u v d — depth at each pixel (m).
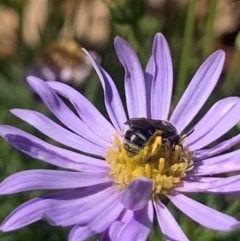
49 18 0.18
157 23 0.18
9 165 0.15
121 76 0.17
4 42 0.18
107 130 0.11
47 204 0.09
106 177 0.10
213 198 0.14
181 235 0.09
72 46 0.15
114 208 0.10
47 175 0.10
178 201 0.10
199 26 0.17
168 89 0.11
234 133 0.14
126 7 0.13
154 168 0.10
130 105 0.11
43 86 0.11
